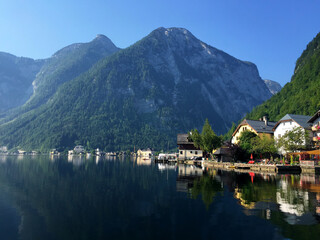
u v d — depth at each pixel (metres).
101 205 21.98
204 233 15.03
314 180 39.12
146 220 17.59
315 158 65.25
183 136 116.69
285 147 68.94
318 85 125.75
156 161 113.81
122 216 18.62
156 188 31.36
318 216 18.33
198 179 41.12
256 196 25.61
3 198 24.97
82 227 16.19
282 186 32.50
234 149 75.81
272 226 16.19
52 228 16.03
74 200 24.08
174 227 16.14
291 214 18.84
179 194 27.09
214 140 87.12
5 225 16.61
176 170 61.59
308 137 69.31
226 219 17.72
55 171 57.03
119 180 39.94
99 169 64.75
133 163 101.06
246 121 92.88
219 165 78.00
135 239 14.15
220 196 25.86
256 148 72.69
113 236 14.64
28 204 22.41
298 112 121.19
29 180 39.59
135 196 26.09
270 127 91.25
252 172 55.03
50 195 26.64
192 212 19.64
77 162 105.00
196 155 112.00
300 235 14.59
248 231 15.34
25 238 14.42
